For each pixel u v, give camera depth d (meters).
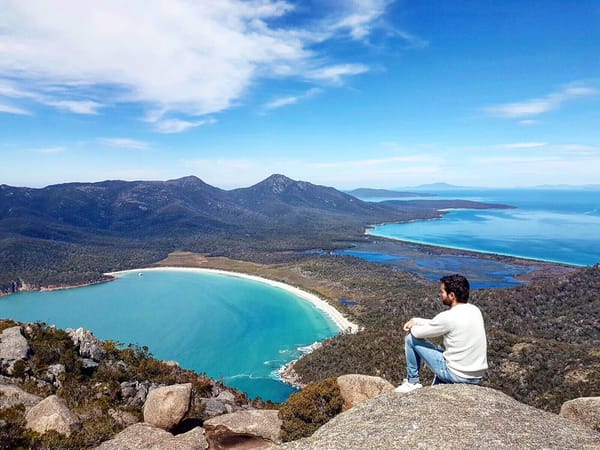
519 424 10.90
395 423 11.11
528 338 102.56
